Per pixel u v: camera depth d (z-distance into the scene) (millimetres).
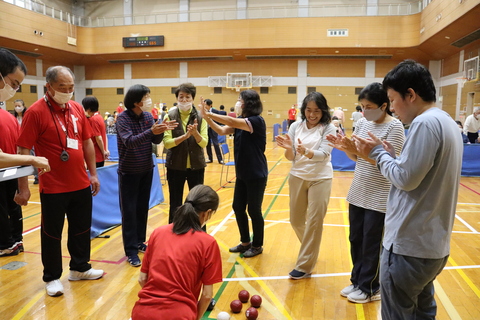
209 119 3350
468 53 15945
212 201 1943
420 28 17406
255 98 3422
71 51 20750
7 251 3719
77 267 3141
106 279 3203
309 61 21688
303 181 3135
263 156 3529
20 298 2857
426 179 1567
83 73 24203
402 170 1543
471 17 12539
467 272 3389
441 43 16422
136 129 3492
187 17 20219
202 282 1828
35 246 4020
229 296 2893
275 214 5316
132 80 23656
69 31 20547
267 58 21766
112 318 2582
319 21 18719
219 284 3094
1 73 2188
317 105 3037
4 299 2842
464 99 16281
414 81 1615
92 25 21188
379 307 2729
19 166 1854
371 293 2773
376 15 18188
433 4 15484
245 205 3703
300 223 3291
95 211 4367
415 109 1664
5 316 2596
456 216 5273
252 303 2715
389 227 1703
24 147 2699
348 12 18594
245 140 3438
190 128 3307
